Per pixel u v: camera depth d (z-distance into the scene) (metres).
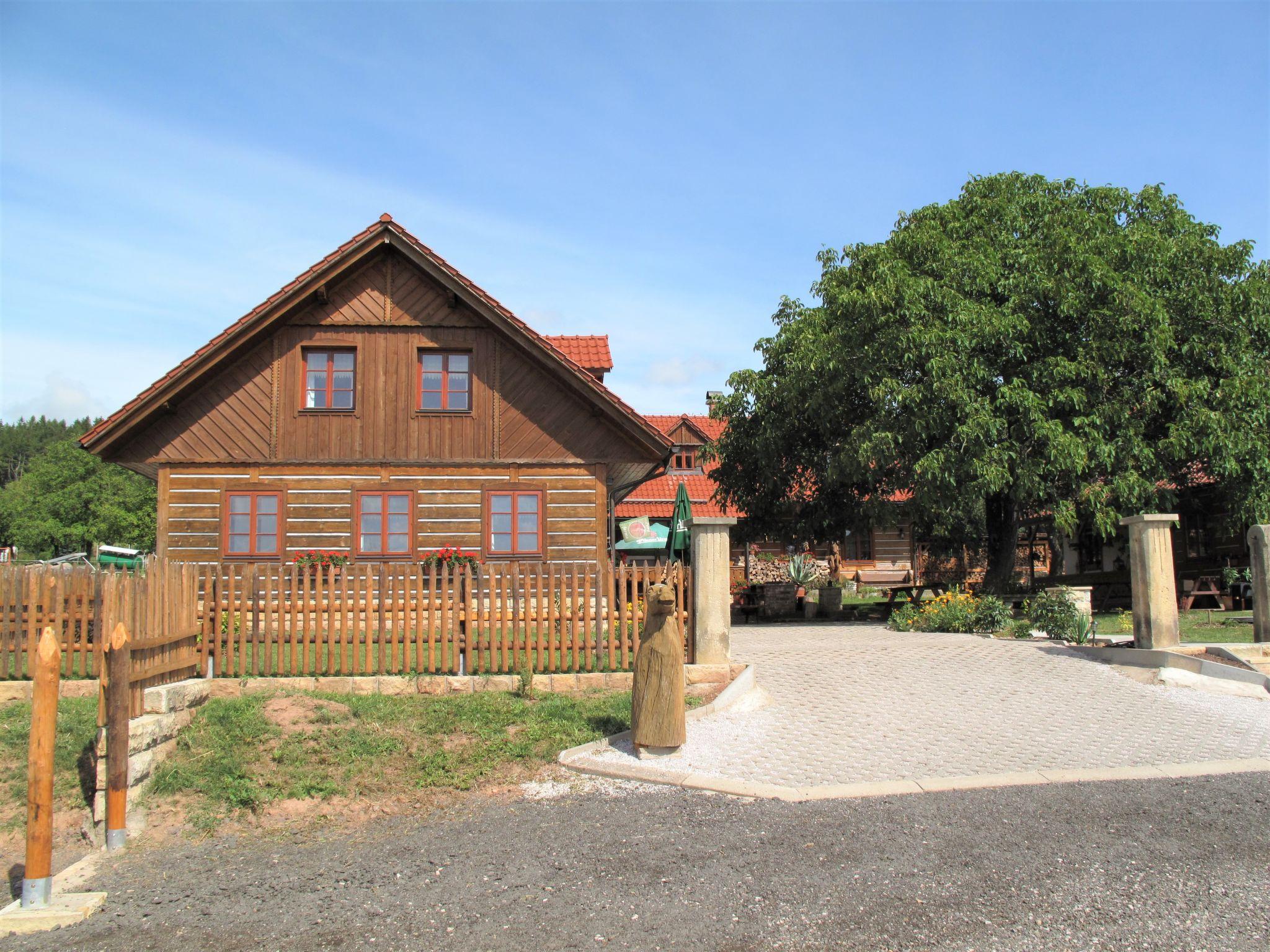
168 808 7.48
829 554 34.28
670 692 8.49
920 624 17.75
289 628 10.60
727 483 24.03
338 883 5.95
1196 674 11.57
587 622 10.89
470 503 17.23
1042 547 33.75
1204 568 24.95
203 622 10.38
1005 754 8.57
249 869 6.31
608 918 5.20
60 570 10.12
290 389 17.23
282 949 5.01
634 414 16.97
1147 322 18.78
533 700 10.11
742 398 23.14
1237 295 19.61
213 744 8.42
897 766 8.20
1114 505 19.89
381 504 17.12
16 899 6.11
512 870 6.00
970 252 20.38
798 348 20.92
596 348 23.67
